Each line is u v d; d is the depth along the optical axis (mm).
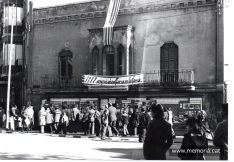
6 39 39281
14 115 31125
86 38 32250
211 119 22938
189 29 27922
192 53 27719
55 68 33750
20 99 38625
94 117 26547
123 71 29672
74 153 16406
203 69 27250
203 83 27156
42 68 34406
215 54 26891
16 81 39344
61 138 24094
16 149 17609
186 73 27719
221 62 26391
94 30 31031
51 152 16641
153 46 29250
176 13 28422
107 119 23734
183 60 28031
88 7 32156
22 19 39688
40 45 34562
